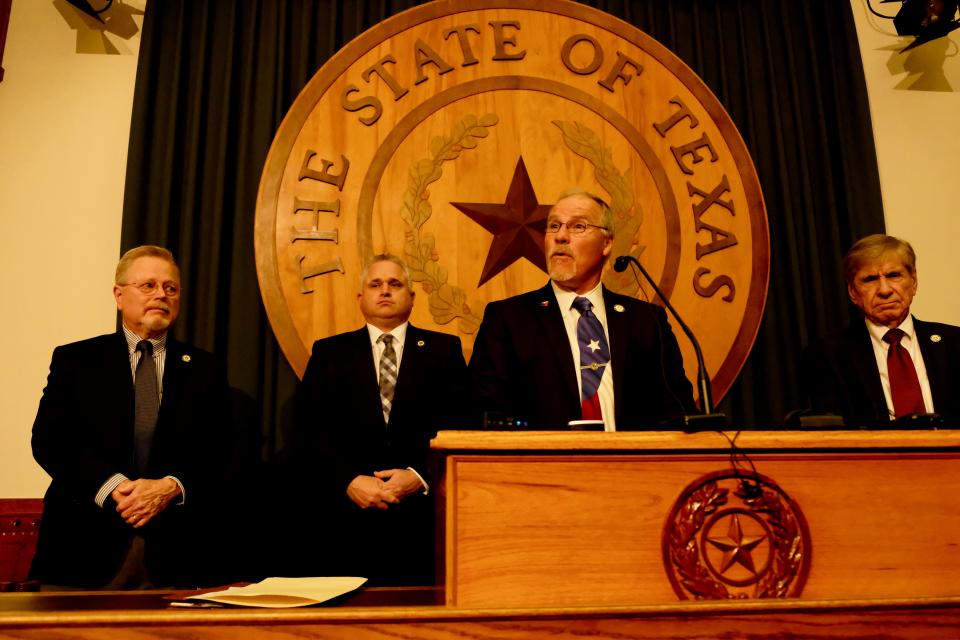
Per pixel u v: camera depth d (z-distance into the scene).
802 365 2.71
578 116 3.19
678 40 3.38
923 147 3.43
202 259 2.98
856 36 3.47
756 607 1.19
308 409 2.50
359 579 1.50
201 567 2.53
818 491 1.31
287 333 2.89
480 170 3.10
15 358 2.85
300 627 1.11
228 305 2.95
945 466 1.35
